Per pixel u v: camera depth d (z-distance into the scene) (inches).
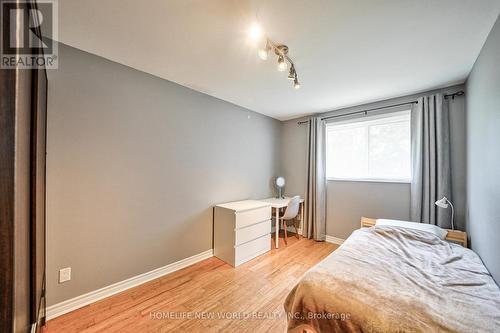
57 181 64.6
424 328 36.7
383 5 49.3
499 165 53.6
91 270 71.6
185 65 80.3
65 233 66.1
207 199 111.2
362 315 41.5
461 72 83.4
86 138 70.5
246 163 135.8
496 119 55.4
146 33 61.0
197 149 106.2
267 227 120.5
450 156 95.7
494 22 54.5
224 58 75.0
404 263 62.4
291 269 98.6
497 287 50.2
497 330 35.8
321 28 58.0
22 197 24.0
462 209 92.1
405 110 109.5
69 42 65.3
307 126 148.6
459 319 38.6
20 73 20.4
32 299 35.2
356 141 131.3
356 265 59.9
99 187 73.5
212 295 77.2
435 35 60.5
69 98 67.0
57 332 58.4
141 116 84.8
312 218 142.5
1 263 19.1
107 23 56.5
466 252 71.8
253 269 98.3
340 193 134.3
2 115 18.8
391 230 88.0
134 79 82.5
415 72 83.9
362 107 125.3
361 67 80.1
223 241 107.1
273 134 158.6
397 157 115.6
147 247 86.6
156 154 89.7
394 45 65.9
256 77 90.4
